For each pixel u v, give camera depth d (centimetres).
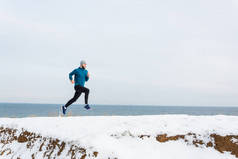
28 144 633
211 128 600
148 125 624
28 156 580
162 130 591
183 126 618
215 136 563
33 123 747
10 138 705
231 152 514
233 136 564
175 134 576
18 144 658
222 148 527
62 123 702
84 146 504
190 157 496
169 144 542
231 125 624
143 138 556
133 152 492
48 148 575
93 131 584
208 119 697
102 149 483
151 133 577
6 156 617
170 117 735
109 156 465
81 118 765
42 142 607
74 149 513
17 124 769
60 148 546
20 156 594
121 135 561
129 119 707
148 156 484
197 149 527
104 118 745
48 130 650
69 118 780
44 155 556
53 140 587
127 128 593
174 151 514
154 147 524
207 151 519
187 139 560
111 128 591
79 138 545
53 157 531
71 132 602
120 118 734
